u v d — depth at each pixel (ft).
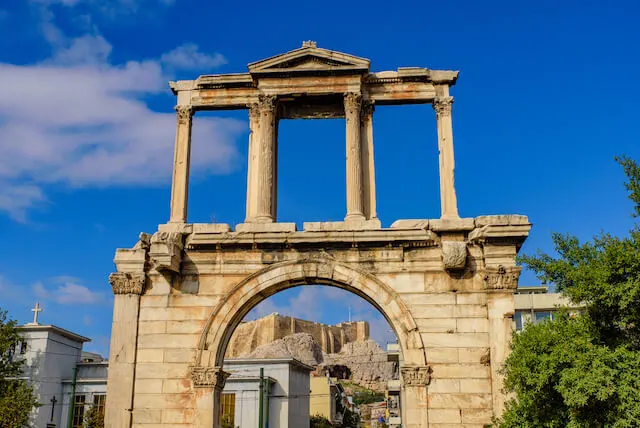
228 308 90.27
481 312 87.86
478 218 89.40
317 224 91.45
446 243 88.58
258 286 90.68
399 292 89.20
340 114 104.37
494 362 85.15
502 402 83.66
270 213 93.30
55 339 199.00
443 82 98.63
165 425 86.94
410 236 89.66
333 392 301.22
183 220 94.73
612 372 66.39
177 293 91.45
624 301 68.69
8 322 158.61
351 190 92.89
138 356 89.56
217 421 88.79
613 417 67.05
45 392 191.93
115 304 91.35
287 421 193.16
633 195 76.02
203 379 87.86
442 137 96.22
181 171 97.04
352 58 96.84
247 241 91.04
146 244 93.30
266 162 94.79
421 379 85.46
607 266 70.74
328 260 90.84
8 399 144.46
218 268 91.97
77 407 198.08
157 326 90.48
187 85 101.14
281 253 91.71
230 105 100.17
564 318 78.18
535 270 82.74
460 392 85.10
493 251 88.69
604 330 74.33
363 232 90.12
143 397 88.02
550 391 73.41
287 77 97.81
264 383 188.34
